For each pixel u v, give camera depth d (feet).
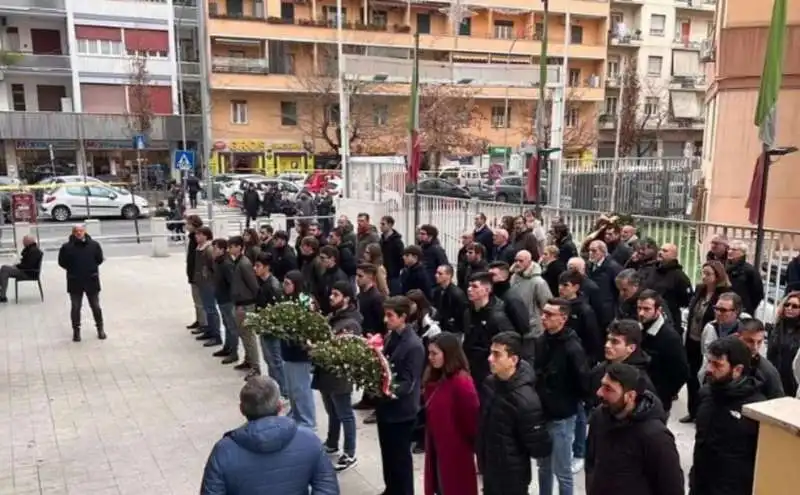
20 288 45.37
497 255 30.66
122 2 122.42
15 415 22.53
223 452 9.57
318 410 23.00
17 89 120.47
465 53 146.61
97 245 31.96
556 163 55.88
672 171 65.72
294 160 139.85
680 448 18.80
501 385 12.50
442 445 13.66
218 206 100.48
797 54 41.14
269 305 19.79
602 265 23.12
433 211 50.19
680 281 21.77
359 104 132.05
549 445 12.38
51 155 118.21
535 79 57.82
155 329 34.22
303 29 135.13
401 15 146.10
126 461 19.03
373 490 17.15
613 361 13.71
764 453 6.82
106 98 124.36
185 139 123.24
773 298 26.04
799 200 42.29
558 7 152.25
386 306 15.62
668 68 169.58
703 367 17.46
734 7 43.98
